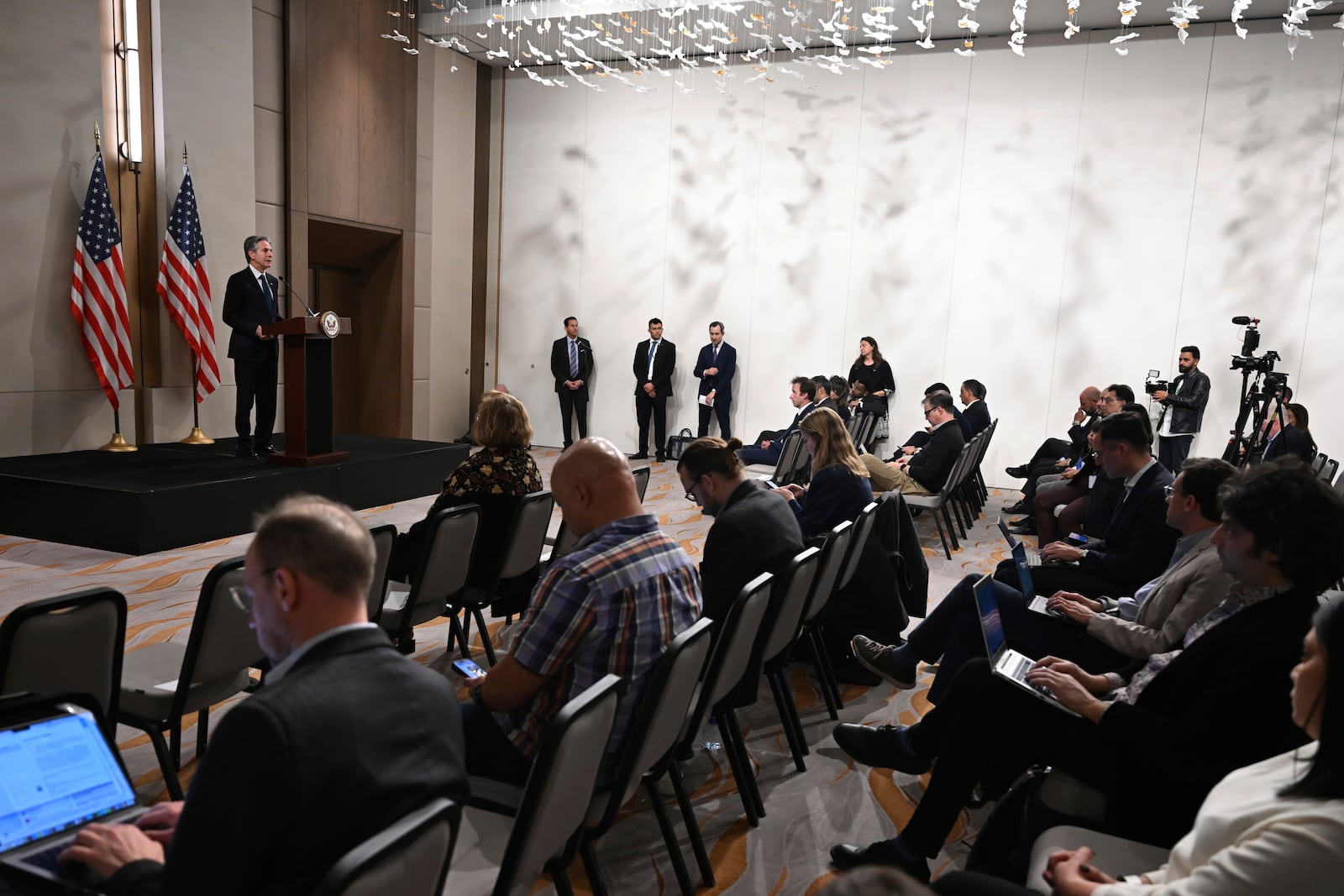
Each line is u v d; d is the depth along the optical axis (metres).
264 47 8.55
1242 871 1.20
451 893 1.62
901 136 9.82
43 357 6.68
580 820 1.82
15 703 1.35
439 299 11.17
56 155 6.68
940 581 5.73
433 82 10.67
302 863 1.15
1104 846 1.79
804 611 3.08
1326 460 6.71
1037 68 9.25
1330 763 1.20
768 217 10.45
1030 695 2.20
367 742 1.20
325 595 1.28
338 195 9.43
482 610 4.70
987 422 8.15
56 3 6.60
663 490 8.59
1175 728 1.90
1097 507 4.40
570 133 11.29
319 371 6.68
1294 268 8.59
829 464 4.16
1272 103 8.52
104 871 1.23
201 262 7.49
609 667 1.99
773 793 2.90
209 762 1.13
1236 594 2.08
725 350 10.52
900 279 9.97
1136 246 9.09
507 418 3.72
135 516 5.39
